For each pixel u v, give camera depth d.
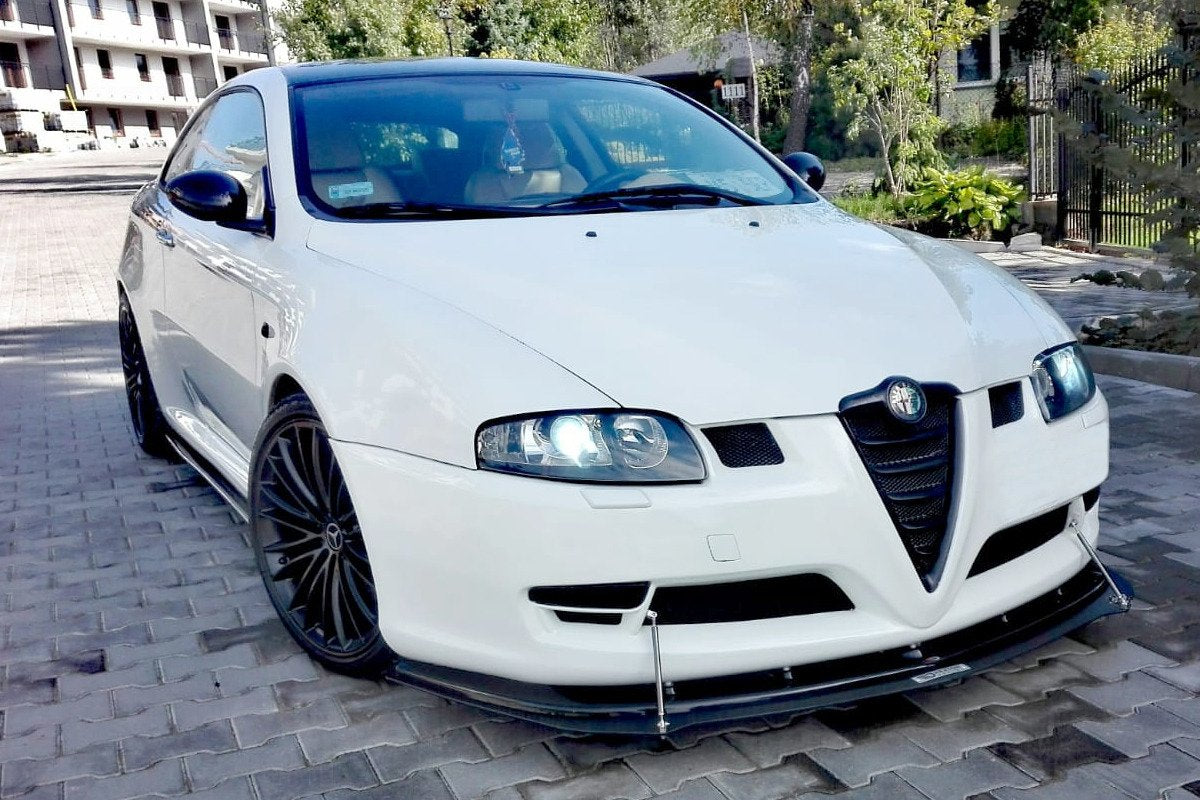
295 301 2.83
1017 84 22.97
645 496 2.18
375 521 2.43
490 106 3.58
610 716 2.24
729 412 2.24
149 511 4.35
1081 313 7.29
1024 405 2.55
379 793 2.33
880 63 14.22
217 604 3.41
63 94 53.53
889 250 2.95
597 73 4.06
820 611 2.31
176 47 59.94
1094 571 2.77
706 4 22.19
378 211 3.10
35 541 4.05
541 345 2.35
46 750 2.57
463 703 2.37
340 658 2.77
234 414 3.47
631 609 2.23
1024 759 2.35
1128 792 2.22
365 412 2.47
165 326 4.14
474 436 2.27
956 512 2.36
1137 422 4.91
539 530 2.19
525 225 2.96
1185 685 2.63
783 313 2.46
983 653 2.43
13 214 20.69
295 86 3.62
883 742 2.44
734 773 2.34
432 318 2.48
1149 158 6.21
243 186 3.44
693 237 2.89
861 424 2.29
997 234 11.84
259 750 2.53
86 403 6.32
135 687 2.87
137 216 4.69
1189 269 5.70
